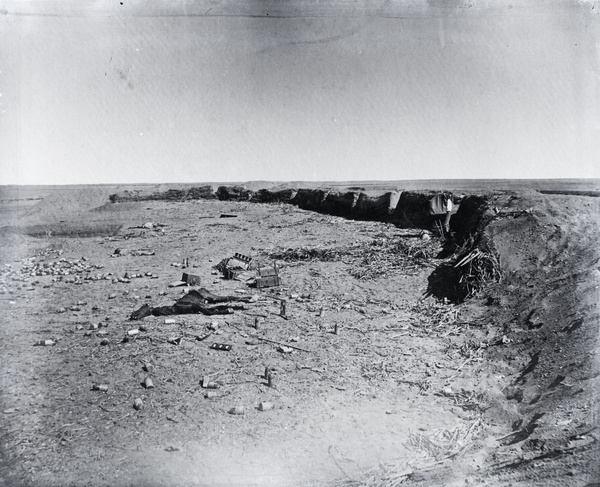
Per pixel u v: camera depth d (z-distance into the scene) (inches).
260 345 335.9
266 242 728.3
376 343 340.8
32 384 277.0
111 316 402.0
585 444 190.4
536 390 254.1
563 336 296.8
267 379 282.0
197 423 234.4
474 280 421.1
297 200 1138.0
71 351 324.5
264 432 226.4
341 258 590.9
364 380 283.9
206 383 272.8
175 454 208.7
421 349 329.1
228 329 366.9
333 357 316.5
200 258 645.3
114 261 636.7
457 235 577.6
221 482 189.5
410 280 484.7
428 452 211.5
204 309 406.9
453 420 240.2
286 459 205.5
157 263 622.2
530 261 414.0
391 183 2199.8
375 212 839.1
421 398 263.0
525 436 215.3
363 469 199.3
